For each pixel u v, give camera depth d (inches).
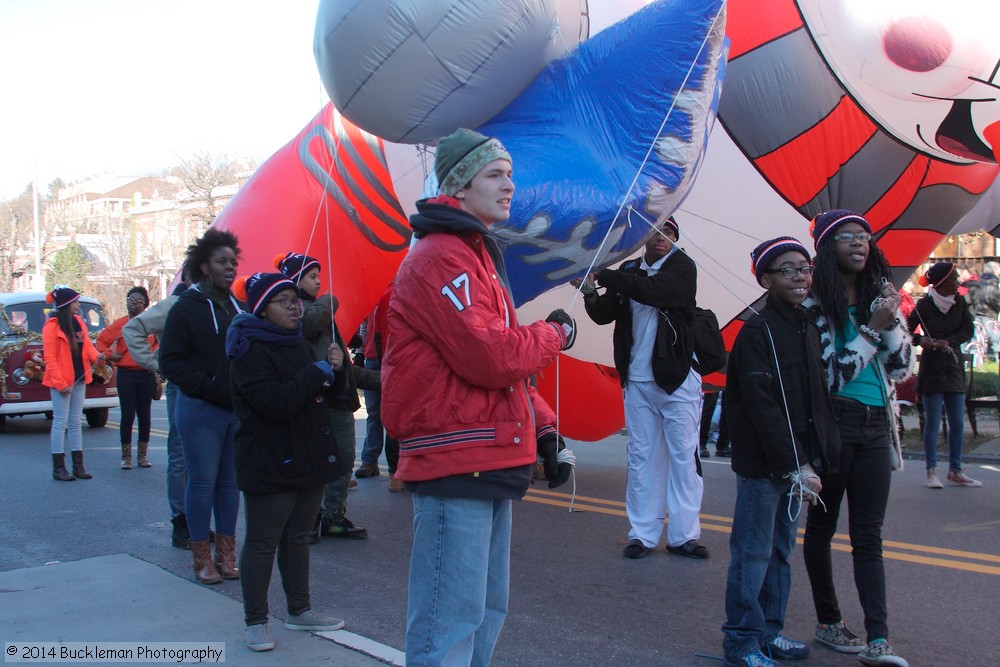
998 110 222.7
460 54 151.1
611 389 298.7
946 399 295.7
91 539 230.1
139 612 165.8
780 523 144.1
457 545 99.3
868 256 141.7
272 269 245.3
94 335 562.3
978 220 312.8
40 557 211.2
